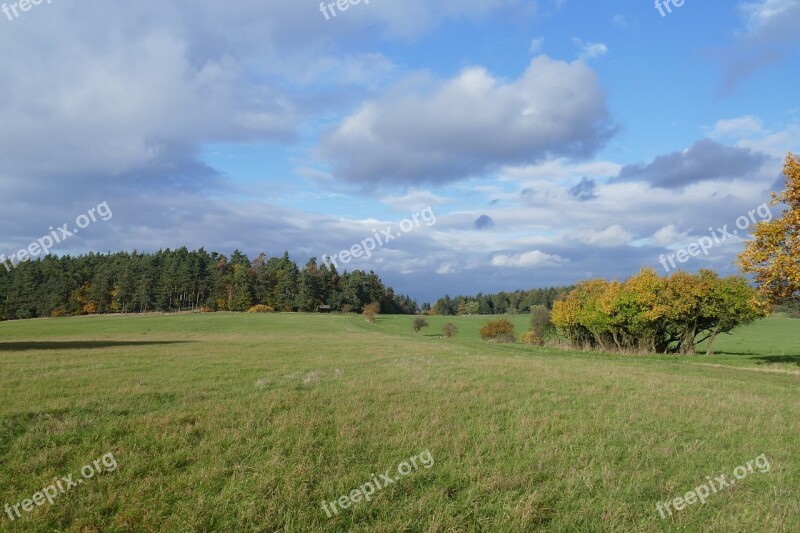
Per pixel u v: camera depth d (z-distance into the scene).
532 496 6.77
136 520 6.05
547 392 14.85
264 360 23.16
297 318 98.44
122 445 8.61
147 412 10.97
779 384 19.91
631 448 9.16
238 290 123.19
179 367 19.67
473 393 13.99
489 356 29.20
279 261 138.38
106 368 18.97
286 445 8.73
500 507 6.64
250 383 15.48
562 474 7.75
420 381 16.11
